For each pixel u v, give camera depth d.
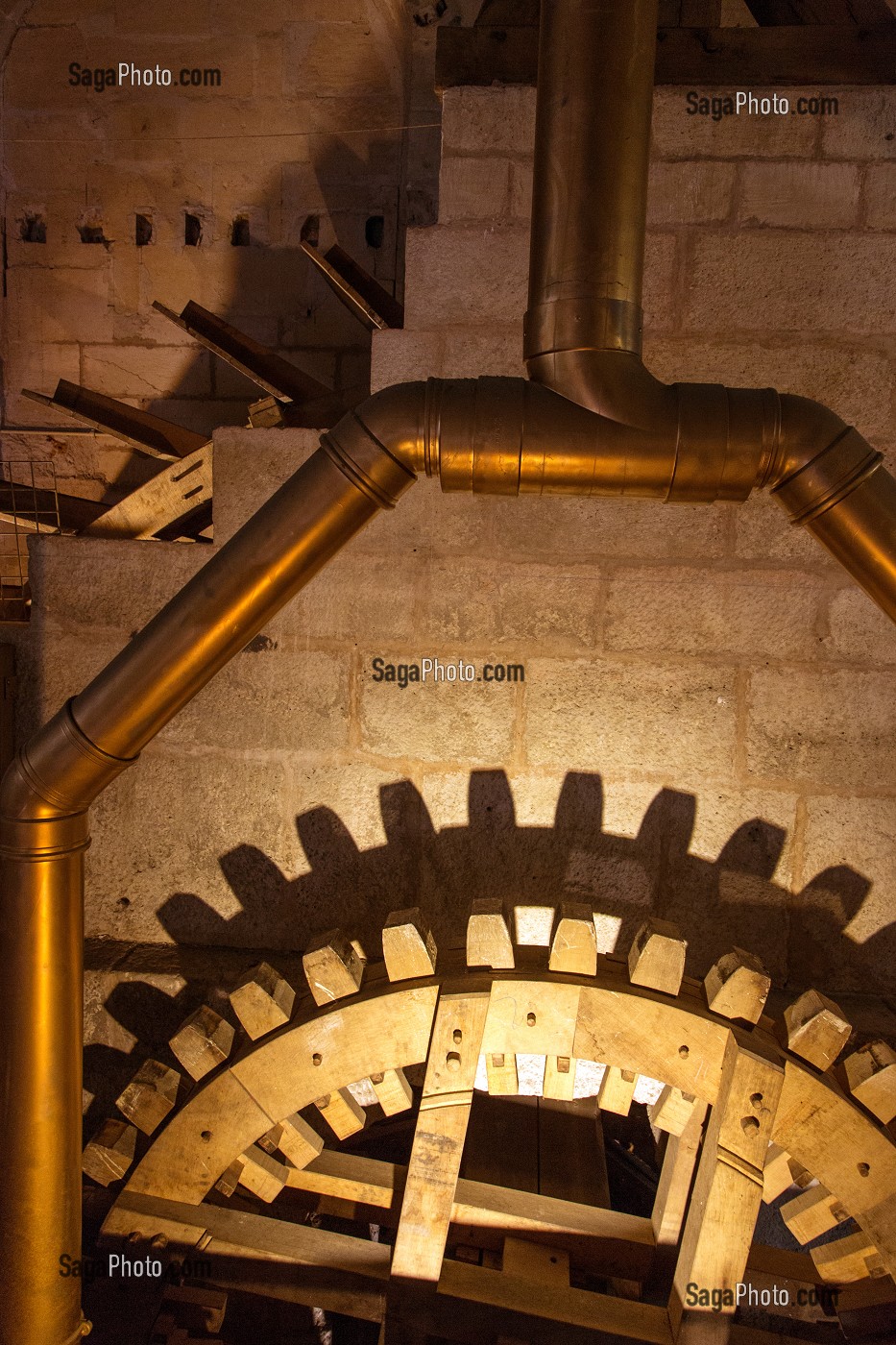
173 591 2.17
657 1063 1.65
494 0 2.08
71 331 3.77
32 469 3.09
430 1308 1.65
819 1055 1.63
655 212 1.98
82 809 1.61
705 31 2.05
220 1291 1.73
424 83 3.52
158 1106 1.82
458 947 1.92
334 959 1.73
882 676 2.02
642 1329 1.62
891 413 1.97
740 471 1.41
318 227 3.64
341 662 2.13
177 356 3.75
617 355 1.39
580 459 1.41
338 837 2.18
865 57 2.00
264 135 3.61
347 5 3.49
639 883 2.11
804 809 2.06
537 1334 1.62
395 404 1.41
